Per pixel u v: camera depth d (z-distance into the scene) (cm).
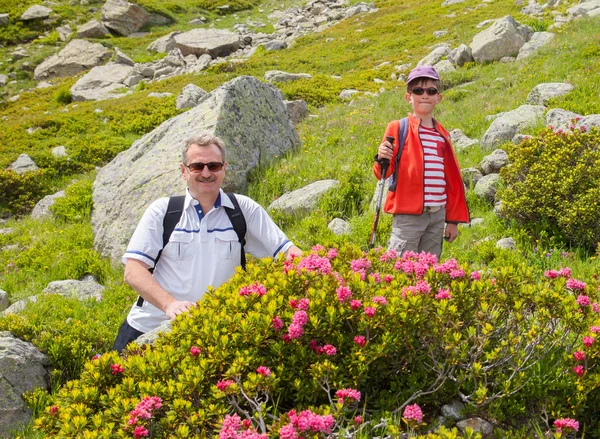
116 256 1042
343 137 1392
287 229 980
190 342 360
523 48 2116
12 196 1619
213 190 468
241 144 1191
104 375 369
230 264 473
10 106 3141
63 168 1828
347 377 357
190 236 465
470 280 399
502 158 995
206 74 3152
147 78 3422
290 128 1369
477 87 1742
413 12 3691
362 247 835
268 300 372
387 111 1645
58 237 1206
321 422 282
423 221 579
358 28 3669
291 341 355
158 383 331
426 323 367
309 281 388
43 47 4062
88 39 4066
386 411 352
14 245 1226
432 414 372
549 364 402
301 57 3206
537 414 374
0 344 543
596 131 861
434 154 577
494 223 835
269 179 1160
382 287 394
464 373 377
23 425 487
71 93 3106
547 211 785
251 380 326
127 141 2006
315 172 1150
